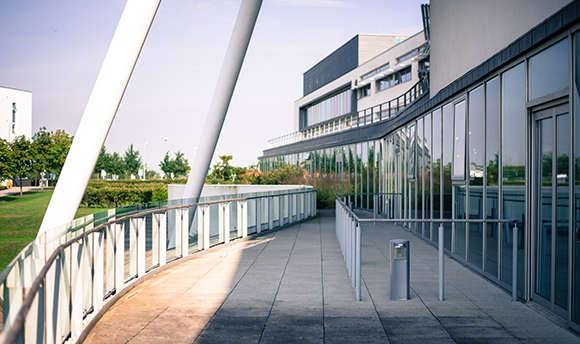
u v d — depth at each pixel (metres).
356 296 7.02
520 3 7.23
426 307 6.64
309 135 41.31
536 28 6.41
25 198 48.41
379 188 25.28
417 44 38.59
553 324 5.82
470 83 9.37
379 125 25.08
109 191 35.94
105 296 6.65
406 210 17.28
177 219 10.12
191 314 6.32
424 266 9.73
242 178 40.84
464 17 10.25
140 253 8.30
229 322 5.97
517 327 5.72
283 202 17.70
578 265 5.50
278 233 15.87
